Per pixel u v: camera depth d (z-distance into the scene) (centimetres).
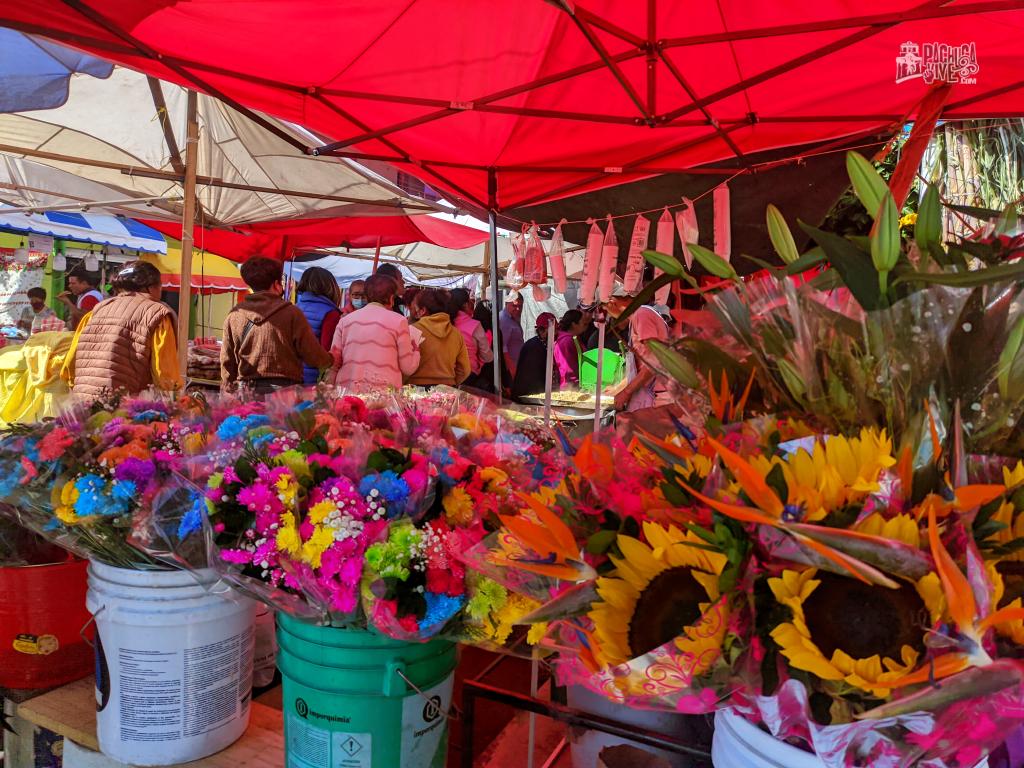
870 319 73
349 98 260
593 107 288
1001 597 63
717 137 297
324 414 148
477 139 310
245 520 117
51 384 326
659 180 352
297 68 241
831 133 296
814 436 71
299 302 439
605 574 75
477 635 114
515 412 188
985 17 219
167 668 132
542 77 261
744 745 74
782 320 81
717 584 65
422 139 306
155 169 505
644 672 67
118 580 132
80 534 136
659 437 102
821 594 63
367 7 210
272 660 173
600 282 355
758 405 89
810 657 59
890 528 61
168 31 213
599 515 81
